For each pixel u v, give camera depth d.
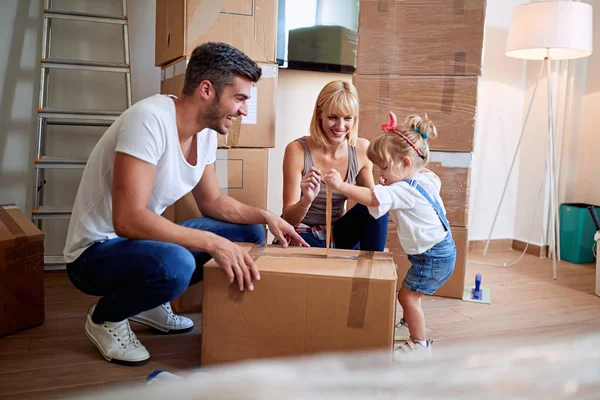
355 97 1.88
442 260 1.71
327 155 1.98
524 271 3.00
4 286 1.76
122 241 1.51
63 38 2.56
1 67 2.47
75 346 1.73
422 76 2.38
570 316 2.21
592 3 3.28
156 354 1.69
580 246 3.19
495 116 3.44
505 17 3.37
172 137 1.48
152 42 2.67
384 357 0.34
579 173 3.42
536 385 0.30
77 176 2.66
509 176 3.23
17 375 1.50
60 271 2.62
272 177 2.89
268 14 2.11
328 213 1.59
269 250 1.64
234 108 1.51
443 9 2.32
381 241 1.93
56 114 2.34
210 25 2.02
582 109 3.38
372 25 2.41
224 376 0.30
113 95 2.66
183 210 2.02
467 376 0.31
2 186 2.54
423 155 1.73
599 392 0.30
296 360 0.33
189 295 2.10
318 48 2.79
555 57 3.06
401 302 1.78
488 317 2.18
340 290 1.38
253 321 1.43
